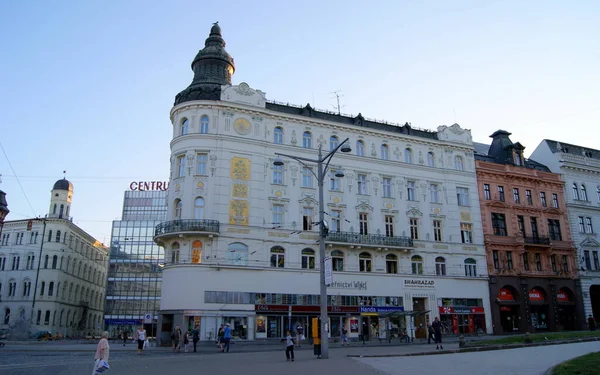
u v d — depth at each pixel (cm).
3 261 8694
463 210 5522
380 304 4788
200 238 4288
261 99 4794
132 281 9550
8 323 8225
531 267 5716
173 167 4581
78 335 9431
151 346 4294
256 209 4506
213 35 5166
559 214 6128
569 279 5912
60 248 8612
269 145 4722
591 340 3103
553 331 5559
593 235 6300
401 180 5281
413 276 5009
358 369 1889
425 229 5259
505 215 5747
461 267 5300
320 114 5150
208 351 3519
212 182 4419
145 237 9844
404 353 2531
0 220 7719
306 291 4509
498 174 5844
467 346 2830
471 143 5797
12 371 2000
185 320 4075
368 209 5019
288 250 4550
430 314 4991
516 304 5481
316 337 2683
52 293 8331
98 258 10812
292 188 4725
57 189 9131
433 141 5562
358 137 5203
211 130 4544
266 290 4353
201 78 4906
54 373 1930
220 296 4181
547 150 6556
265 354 2894
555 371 1498
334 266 4731
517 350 2500
